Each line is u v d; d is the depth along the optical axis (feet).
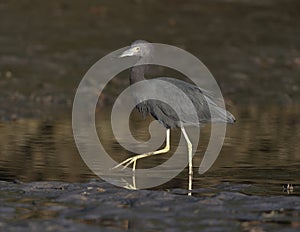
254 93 70.23
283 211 30.50
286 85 72.69
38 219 29.19
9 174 37.29
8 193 33.06
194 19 89.97
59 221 28.94
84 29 82.53
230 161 41.65
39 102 63.21
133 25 85.66
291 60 79.30
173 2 95.35
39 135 49.39
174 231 27.84
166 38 82.69
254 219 29.40
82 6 89.81
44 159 41.34
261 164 40.75
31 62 71.97
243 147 45.91
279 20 92.17
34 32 80.07
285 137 49.57
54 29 81.56
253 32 87.40
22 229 27.89
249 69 76.18
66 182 35.60
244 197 32.50
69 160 41.27
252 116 59.88
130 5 92.27
